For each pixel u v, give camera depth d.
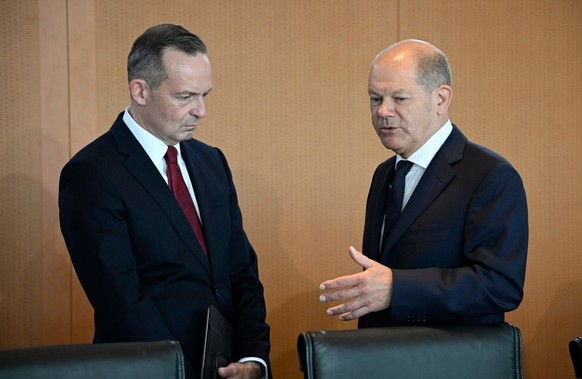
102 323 2.29
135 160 2.38
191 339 2.35
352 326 3.55
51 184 3.23
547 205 3.70
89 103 3.26
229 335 2.40
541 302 3.70
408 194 2.35
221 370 2.27
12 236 3.21
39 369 1.58
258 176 3.44
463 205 2.22
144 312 2.26
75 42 3.24
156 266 2.35
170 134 2.39
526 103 3.67
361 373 1.73
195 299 2.37
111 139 2.41
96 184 2.31
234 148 3.41
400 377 1.74
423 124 2.28
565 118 3.71
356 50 3.50
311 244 3.50
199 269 2.39
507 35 3.64
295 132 3.46
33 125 3.21
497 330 1.83
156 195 2.36
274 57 3.44
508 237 2.15
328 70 3.48
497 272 2.12
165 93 2.33
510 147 3.66
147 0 3.31
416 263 2.23
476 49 3.61
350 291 2.10
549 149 3.70
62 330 3.26
